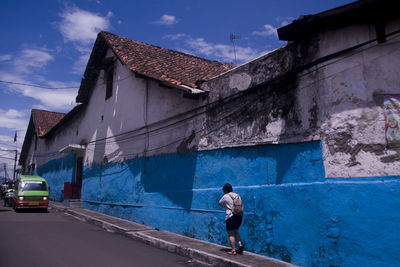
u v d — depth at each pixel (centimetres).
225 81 850
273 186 680
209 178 859
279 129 695
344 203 558
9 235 844
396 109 542
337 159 586
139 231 961
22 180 1580
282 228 649
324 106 618
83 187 1688
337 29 620
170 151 1024
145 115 1184
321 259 574
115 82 1469
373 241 518
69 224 1124
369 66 577
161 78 962
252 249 704
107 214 1361
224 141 828
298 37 677
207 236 822
